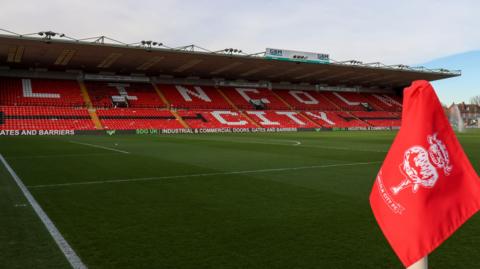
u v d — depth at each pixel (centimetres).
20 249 417
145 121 4434
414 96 167
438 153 162
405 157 165
